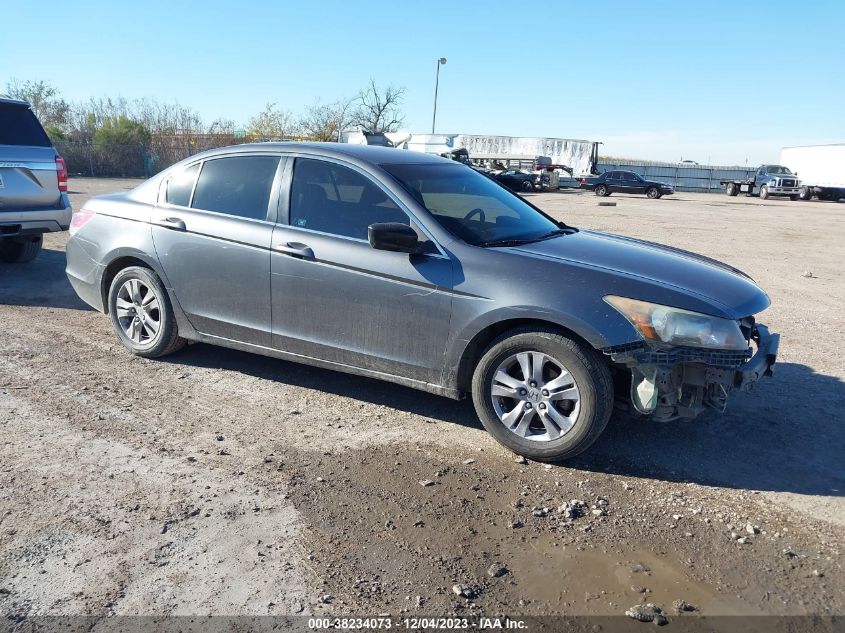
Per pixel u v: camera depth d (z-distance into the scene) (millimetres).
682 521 3443
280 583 2871
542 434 4012
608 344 3699
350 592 2836
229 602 2748
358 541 3186
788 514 3545
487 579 2949
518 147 47125
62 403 4641
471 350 4141
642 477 3891
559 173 43969
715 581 2984
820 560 3158
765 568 3084
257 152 5000
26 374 5156
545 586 2918
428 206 4391
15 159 7617
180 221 5148
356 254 4391
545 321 3934
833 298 9156
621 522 3420
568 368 3830
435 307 4148
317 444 4168
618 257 4266
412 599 2807
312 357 4703
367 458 4004
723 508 3582
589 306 3770
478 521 3391
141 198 5484
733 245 15008
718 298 3867
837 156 39156
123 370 5312
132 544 3098
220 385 5078
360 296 4391
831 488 3830
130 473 3734
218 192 5102
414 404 4832
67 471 3732
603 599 2846
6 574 2873
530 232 4668
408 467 3912
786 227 20531
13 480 3617
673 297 3768
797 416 4809
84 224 5746
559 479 3834
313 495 3570
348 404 4801
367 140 40406
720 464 4070
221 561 2998
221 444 4121
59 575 2879
